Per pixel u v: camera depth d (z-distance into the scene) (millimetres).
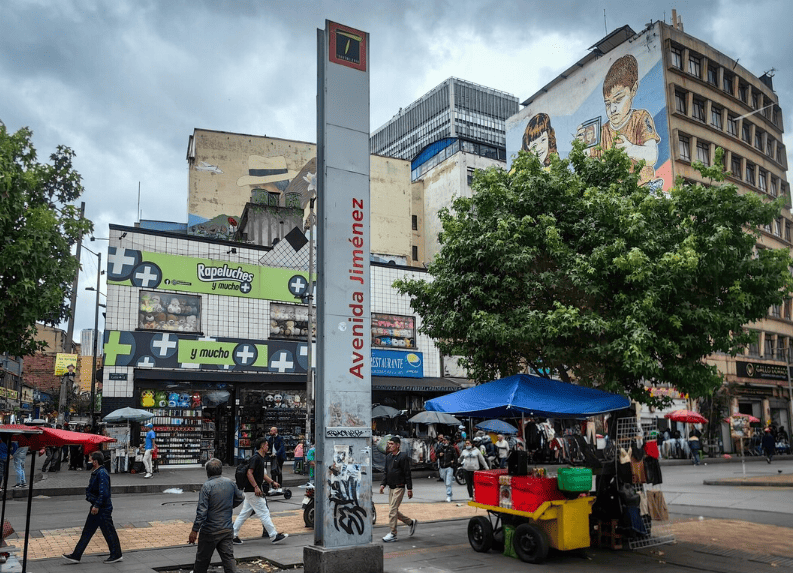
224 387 26500
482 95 128875
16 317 14938
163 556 9789
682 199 11898
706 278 11359
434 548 10461
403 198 51750
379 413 24844
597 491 10336
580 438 11727
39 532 11984
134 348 24797
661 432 35750
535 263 11836
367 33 9641
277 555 9812
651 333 10336
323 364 8484
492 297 11695
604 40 43562
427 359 31453
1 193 14609
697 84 42750
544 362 12242
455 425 26719
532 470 10141
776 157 51438
